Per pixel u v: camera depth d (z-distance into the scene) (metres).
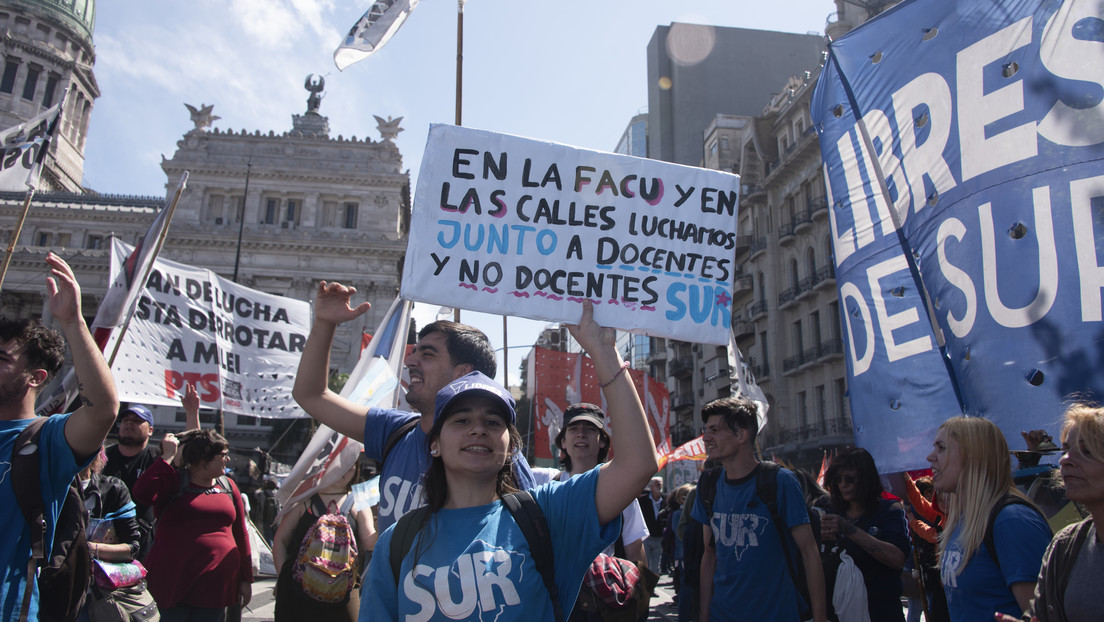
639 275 3.60
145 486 5.40
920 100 4.77
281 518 4.97
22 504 3.05
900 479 6.36
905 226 4.81
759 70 78.44
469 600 2.44
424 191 3.56
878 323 4.90
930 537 5.09
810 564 4.30
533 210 3.61
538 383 14.90
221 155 55.94
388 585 2.61
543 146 3.67
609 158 3.70
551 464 14.59
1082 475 2.67
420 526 2.63
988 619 3.04
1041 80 4.16
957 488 3.30
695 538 5.48
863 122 5.15
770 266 37.12
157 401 8.65
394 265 55.56
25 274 53.81
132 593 5.27
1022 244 4.05
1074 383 3.75
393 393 5.44
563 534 2.64
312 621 4.47
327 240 54.56
